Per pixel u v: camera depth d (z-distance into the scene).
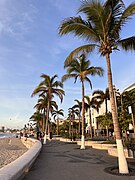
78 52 11.22
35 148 14.70
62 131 74.50
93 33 10.77
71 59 11.43
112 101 9.66
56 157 13.47
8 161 17.83
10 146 41.38
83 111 21.19
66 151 17.64
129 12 9.90
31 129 110.38
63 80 22.19
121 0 10.02
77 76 21.91
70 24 10.52
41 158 12.94
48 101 36.88
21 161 7.82
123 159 8.61
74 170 8.95
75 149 19.69
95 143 21.91
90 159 12.48
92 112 69.50
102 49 10.45
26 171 8.14
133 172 8.44
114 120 9.36
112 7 10.25
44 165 10.24
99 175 7.97
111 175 7.99
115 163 10.86
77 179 7.33
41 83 36.53
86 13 10.34
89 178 7.49
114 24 10.52
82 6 10.09
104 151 17.50
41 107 45.75
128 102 27.12
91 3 10.05
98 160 12.02
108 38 10.48
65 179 7.31
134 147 12.82
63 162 11.27
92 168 9.43
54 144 28.11
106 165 10.24
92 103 43.12
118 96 28.66
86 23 10.69
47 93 37.12
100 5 10.15
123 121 23.50
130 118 24.38
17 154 24.25
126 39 10.84
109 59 10.29
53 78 36.78
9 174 5.32
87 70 21.41
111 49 10.39
